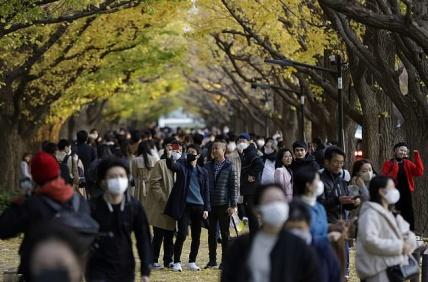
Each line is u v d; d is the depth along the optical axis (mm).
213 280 29859
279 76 68062
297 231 15461
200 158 32812
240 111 130875
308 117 68875
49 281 11062
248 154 33875
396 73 40156
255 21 53031
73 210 17375
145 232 19047
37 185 17750
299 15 50281
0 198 48812
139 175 37812
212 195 31922
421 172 32625
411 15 29547
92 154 43125
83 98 75688
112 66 64812
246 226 39125
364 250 19469
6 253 37281
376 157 45844
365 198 21766
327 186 23266
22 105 63625
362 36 47375
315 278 14305
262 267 14484
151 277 30375
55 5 45781
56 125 81625
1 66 52531
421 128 40438
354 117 48844
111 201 18734
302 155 29703
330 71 46125
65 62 61656
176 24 72750
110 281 18516
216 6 59875
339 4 29656
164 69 89062
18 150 63531
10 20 38406
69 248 11406
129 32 59719
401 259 19422
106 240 18562
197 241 32125
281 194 14711
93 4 43062
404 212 32750
